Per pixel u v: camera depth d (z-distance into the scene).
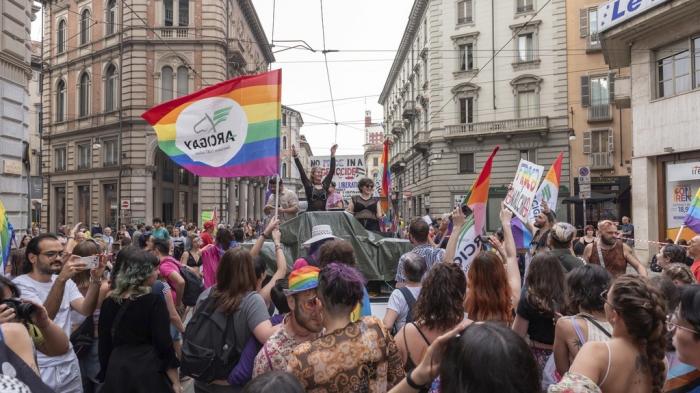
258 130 5.69
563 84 33.41
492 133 34.72
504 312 3.87
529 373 1.92
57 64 38.34
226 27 34.84
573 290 3.47
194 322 3.79
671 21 16.27
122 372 3.96
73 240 5.34
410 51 48.19
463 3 36.31
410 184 50.16
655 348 2.57
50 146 39.25
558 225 5.67
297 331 3.32
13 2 14.38
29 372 2.41
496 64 35.22
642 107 18.20
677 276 4.71
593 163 32.53
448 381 2.02
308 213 6.47
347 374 2.70
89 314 4.39
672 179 16.94
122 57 33.38
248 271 3.79
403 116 47.09
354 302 2.88
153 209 34.75
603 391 2.53
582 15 33.00
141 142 33.00
